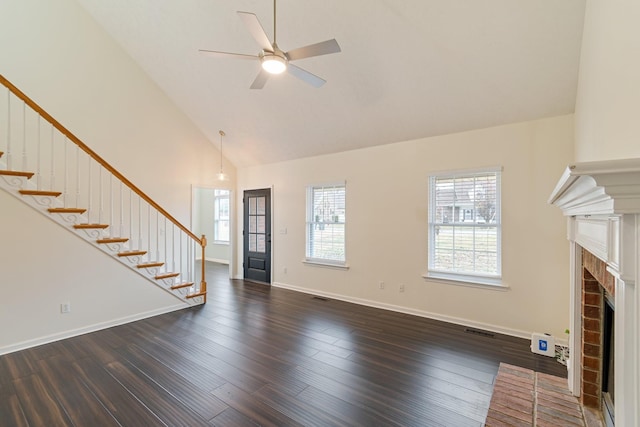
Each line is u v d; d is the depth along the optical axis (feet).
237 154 20.35
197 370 8.95
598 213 4.03
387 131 14.01
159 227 17.31
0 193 10.11
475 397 7.68
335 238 17.13
